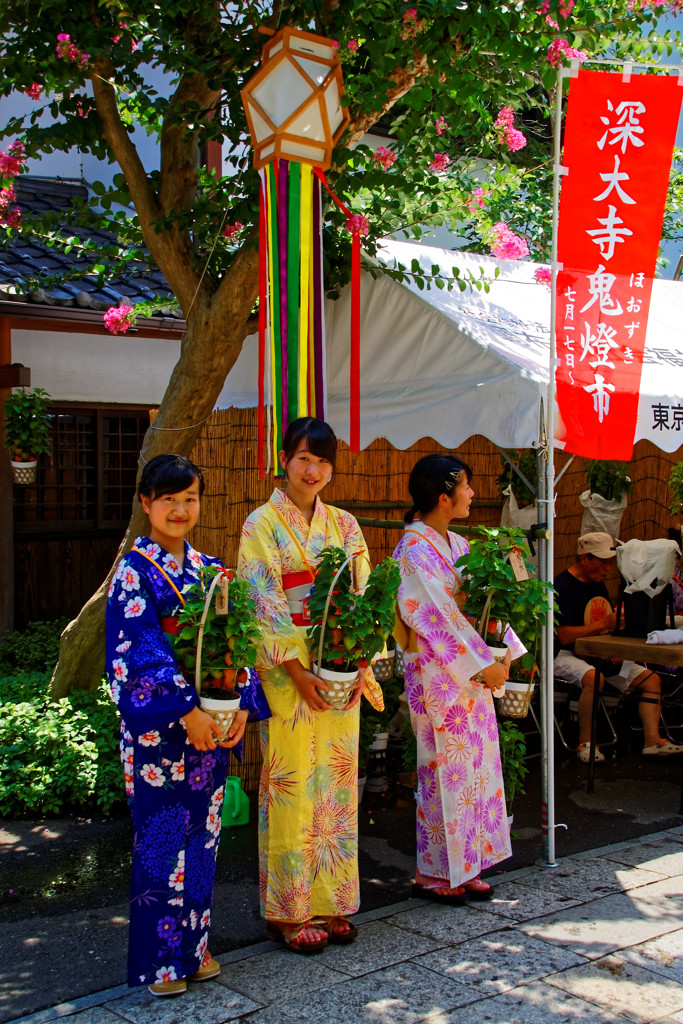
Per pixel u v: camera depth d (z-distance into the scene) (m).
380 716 4.98
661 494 7.51
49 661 6.92
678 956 3.17
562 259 3.89
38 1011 2.85
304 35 3.95
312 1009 2.82
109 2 4.62
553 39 4.18
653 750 5.69
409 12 4.11
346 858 3.29
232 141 5.00
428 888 3.67
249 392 5.62
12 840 4.43
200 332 5.18
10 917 3.59
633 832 4.50
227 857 4.14
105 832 4.53
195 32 4.92
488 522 6.46
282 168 4.02
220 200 5.21
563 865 4.04
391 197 5.36
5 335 6.95
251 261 4.89
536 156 7.54
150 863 2.83
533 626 3.85
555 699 5.98
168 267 5.37
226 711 2.81
